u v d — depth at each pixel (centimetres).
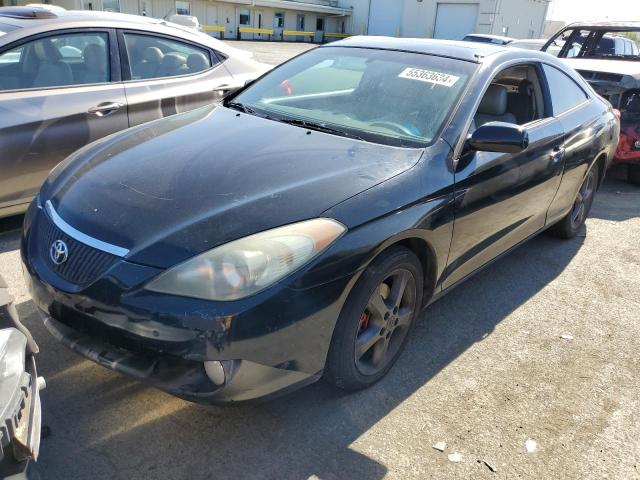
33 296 240
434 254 279
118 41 459
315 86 352
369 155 272
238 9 3466
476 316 356
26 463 170
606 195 658
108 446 229
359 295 237
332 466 228
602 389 291
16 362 170
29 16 432
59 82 426
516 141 277
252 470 223
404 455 237
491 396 279
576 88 442
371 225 236
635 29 814
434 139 288
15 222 447
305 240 216
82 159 286
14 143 395
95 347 222
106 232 221
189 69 506
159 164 261
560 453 245
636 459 245
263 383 215
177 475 218
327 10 3934
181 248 209
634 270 443
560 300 386
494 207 316
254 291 205
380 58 356
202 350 202
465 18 3528
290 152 270
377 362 273
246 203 226
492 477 229
